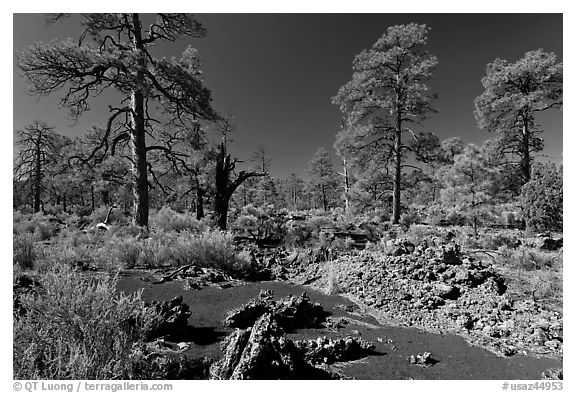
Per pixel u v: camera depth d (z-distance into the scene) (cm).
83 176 1355
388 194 2119
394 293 593
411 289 597
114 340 272
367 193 2056
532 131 1966
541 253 859
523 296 596
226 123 2222
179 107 1566
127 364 256
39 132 2897
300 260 854
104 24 1320
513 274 728
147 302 457
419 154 1903
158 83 1424
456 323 493
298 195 6612
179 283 616
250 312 446
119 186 1557
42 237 1093
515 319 489
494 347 415
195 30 1498
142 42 1468
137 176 1370
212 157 1616
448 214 1673
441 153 1880
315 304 514
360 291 621
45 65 1164
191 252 756
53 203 4244
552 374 334
